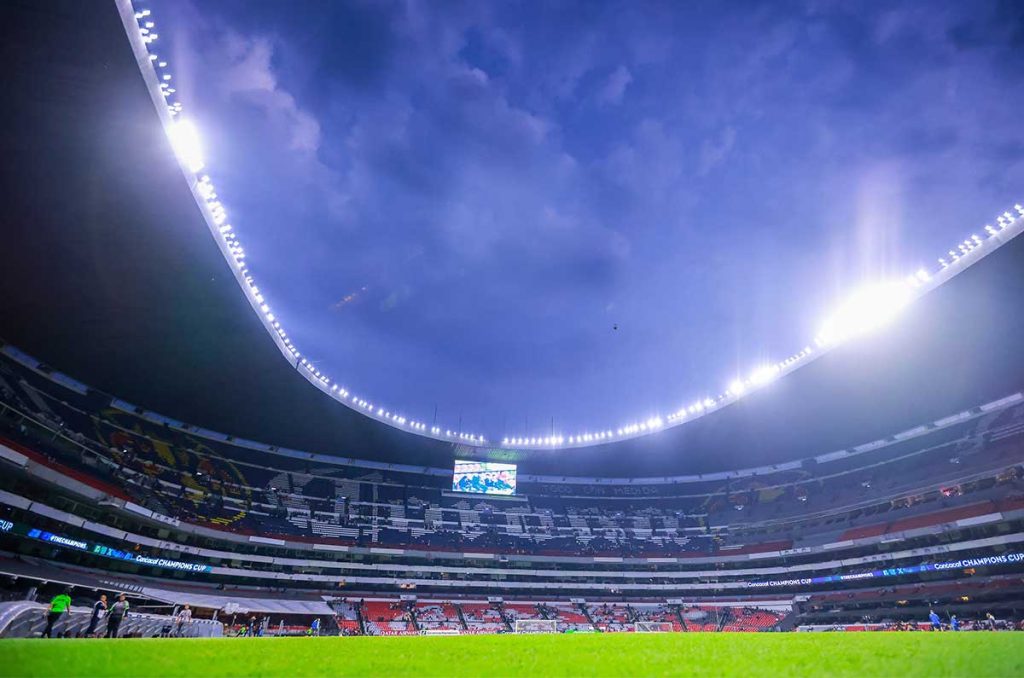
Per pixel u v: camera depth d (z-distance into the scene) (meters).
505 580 62.00
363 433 62.38
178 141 27.98
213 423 57.69
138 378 48.06
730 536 66.69
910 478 58.94
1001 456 52.41
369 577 57.09
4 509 33.62
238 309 38.81
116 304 38.28
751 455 71.88
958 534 48.28
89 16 21.95
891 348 48.19
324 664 3.94
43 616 16.91
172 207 30.64
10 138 26.47
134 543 42.38
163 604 38.31
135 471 46.72
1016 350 48.28
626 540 69.31
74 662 3.64
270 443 63.78
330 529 58.91
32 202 29.98
